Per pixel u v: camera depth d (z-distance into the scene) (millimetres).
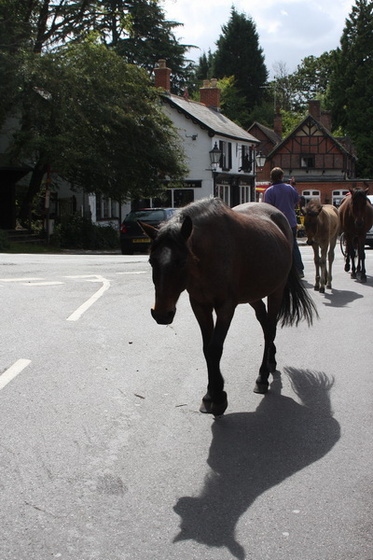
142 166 29031
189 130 43375
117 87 27109
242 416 5109
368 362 6785
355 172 69500
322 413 5203
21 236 27422
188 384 5875
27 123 26547
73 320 8586
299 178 62812
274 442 4570
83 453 4289
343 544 3215
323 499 3699
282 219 6508
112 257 19281
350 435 4719
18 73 24719
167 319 4086
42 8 30391
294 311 6680
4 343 7242
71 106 25375
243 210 6285
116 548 3160
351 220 13164
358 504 3635
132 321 8625
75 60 26656
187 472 4039
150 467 4098
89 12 31969
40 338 7523
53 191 34250
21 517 3434
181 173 30984
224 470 4082
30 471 3994
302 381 6117
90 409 5148
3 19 27453
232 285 5012
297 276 6668
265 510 3562
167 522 3414
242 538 3266
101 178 28297
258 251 5422
